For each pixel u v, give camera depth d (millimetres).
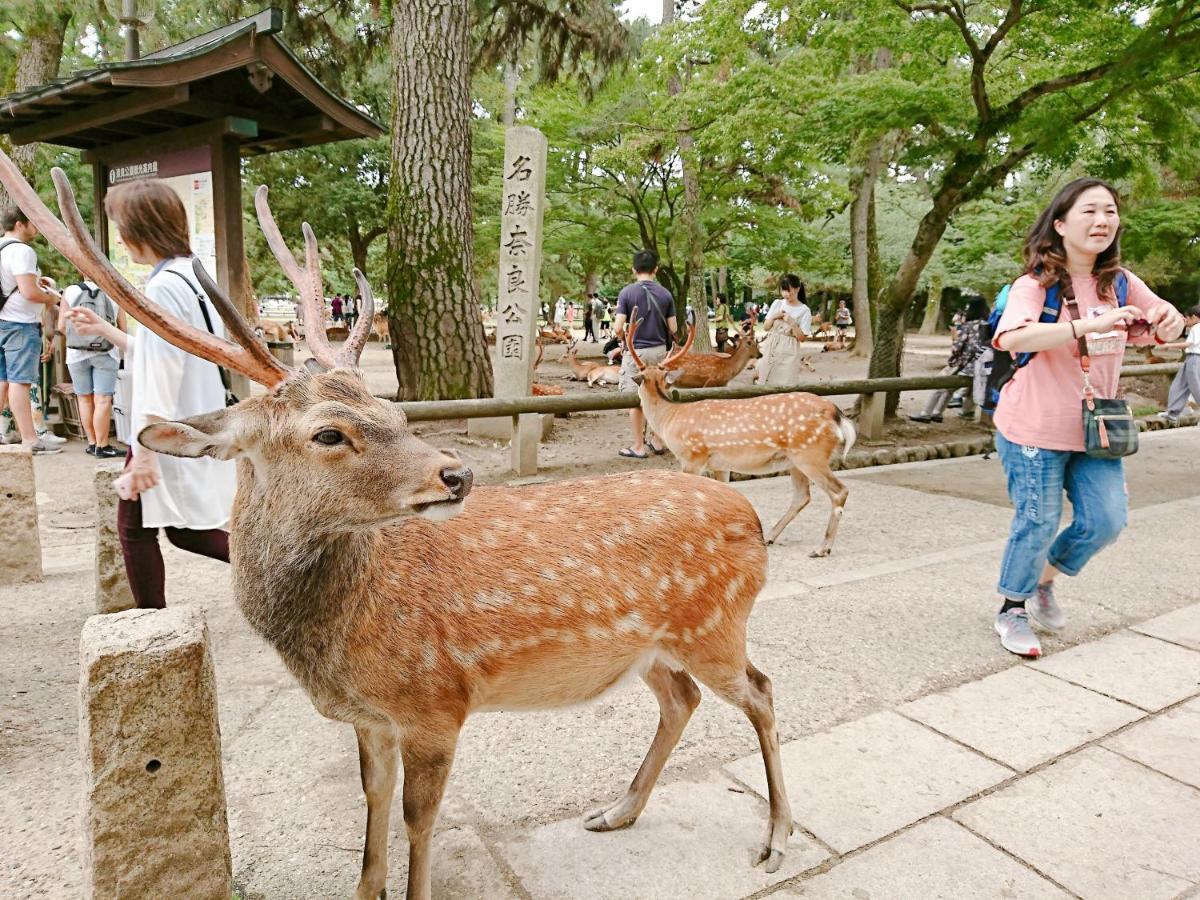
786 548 4980
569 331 22812
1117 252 3174
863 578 4391
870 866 2148
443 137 7949
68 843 2164
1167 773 2592
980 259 12000
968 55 8891
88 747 1633
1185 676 3260
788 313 8180
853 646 3518
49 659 3217
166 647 1675
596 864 2137
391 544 1824
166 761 1701
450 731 1842
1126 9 7512
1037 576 3412
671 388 6297
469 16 8141
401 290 8141
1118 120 8414
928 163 9906
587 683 2066
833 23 8453
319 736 2738
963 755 2682
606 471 6609
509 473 6426
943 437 8586
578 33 13164
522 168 6852
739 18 9039
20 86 11016
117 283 1729
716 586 2133
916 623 3775
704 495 2217
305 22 12195
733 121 9383
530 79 18781
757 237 15805
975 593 4172
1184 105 7781
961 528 5418
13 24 10523
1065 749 2723
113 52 14594
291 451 1693
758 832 2275
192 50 5266
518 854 2172
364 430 1681
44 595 3912
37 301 6457
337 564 1740
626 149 12914
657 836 2254
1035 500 3273
